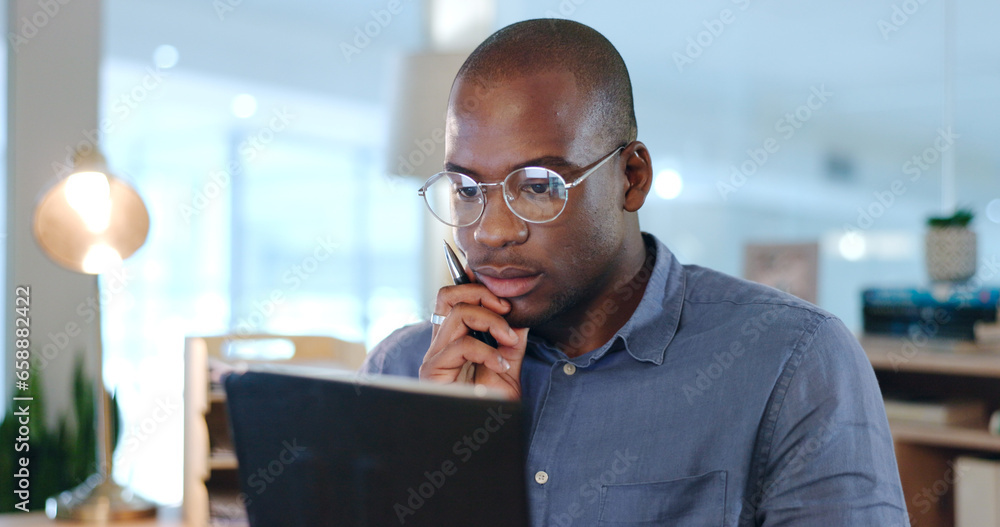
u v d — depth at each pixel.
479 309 1.03
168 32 4.76
